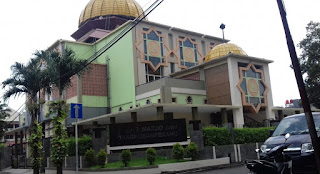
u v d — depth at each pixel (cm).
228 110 2834
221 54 3022
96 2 4028
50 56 2005
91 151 1722
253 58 2970
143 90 2961
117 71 3300
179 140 1831
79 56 3503
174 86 2809
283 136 921
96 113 3247
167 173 1575
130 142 1839
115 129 1858
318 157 759
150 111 2416
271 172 786
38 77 1981
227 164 1797
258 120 3084
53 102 1861
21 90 2002
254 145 2027
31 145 1973
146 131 1848
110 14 3919
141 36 3222
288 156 793
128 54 3169
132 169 1561
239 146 1942
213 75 2978
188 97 2881
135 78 3080
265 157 832
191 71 3192
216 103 2909
